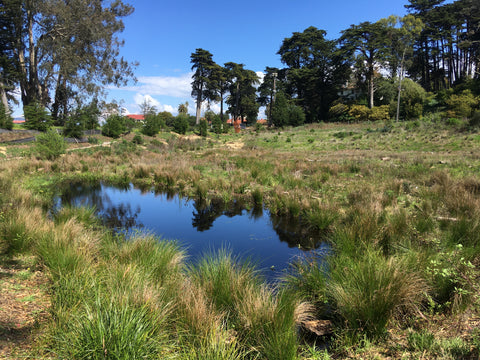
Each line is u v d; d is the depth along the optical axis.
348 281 3.26
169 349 2.35
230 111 67.00
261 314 2.82
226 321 2.95
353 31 43.97
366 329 2.81
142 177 14.18
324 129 39.00
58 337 2.31
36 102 27.92
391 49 45.25
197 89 58.88
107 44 30.95
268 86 58.22
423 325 2.83
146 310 2.50
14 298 3.13
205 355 2.25
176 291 3.18
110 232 6.00
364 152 21.88
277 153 24.14
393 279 2.98
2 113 25.69
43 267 3.93
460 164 13.18
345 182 10.78
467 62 50.03
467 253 3.88
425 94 43.50
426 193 7.73
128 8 33.59
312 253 5.28
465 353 2.33
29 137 24.48
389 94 45.16
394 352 2.55
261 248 5.69
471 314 2.94
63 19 29.28
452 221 5.38
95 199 10.27
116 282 3.00
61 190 11.53
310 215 6.95
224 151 26.36
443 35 48.81
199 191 10.04
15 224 4.72
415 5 51.84
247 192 10.22
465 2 47.53
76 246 4.17
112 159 19.27
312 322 3.11
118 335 2.09
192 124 62.78
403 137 25.88
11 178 10.89
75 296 2.95
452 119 26.67
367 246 4.42
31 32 30.64
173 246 4.66
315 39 52.50
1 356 2.17
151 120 36.19
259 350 2.58
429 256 3.76
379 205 6.74
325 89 51.38
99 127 34.66
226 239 6.28
